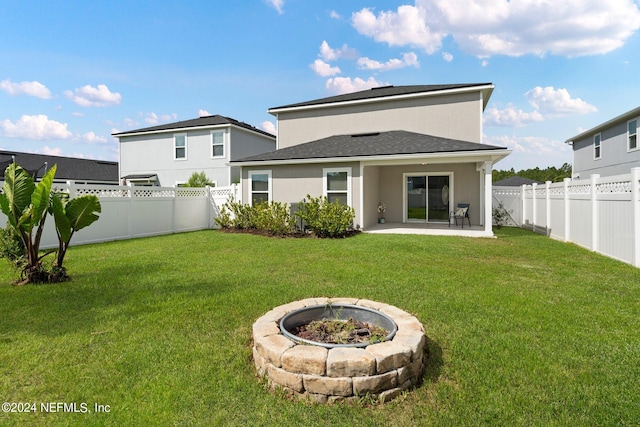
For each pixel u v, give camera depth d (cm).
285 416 234
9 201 542
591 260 714
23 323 391
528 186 1372
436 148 1101
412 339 279
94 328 375
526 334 353
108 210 1081
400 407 243
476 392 257
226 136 1956
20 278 570
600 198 786
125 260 746
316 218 1120
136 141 2172
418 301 457
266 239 1065
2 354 317
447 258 740
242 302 457
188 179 2031
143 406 244
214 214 1480
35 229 905
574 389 259
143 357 311
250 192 1378
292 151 1380
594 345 328
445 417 231
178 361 305
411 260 720
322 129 1622
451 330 365
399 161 1161
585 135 2078
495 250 831
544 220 1162
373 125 1532
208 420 229
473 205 1398
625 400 245
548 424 223
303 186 1286
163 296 484
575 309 427
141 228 1185
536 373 281
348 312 358
